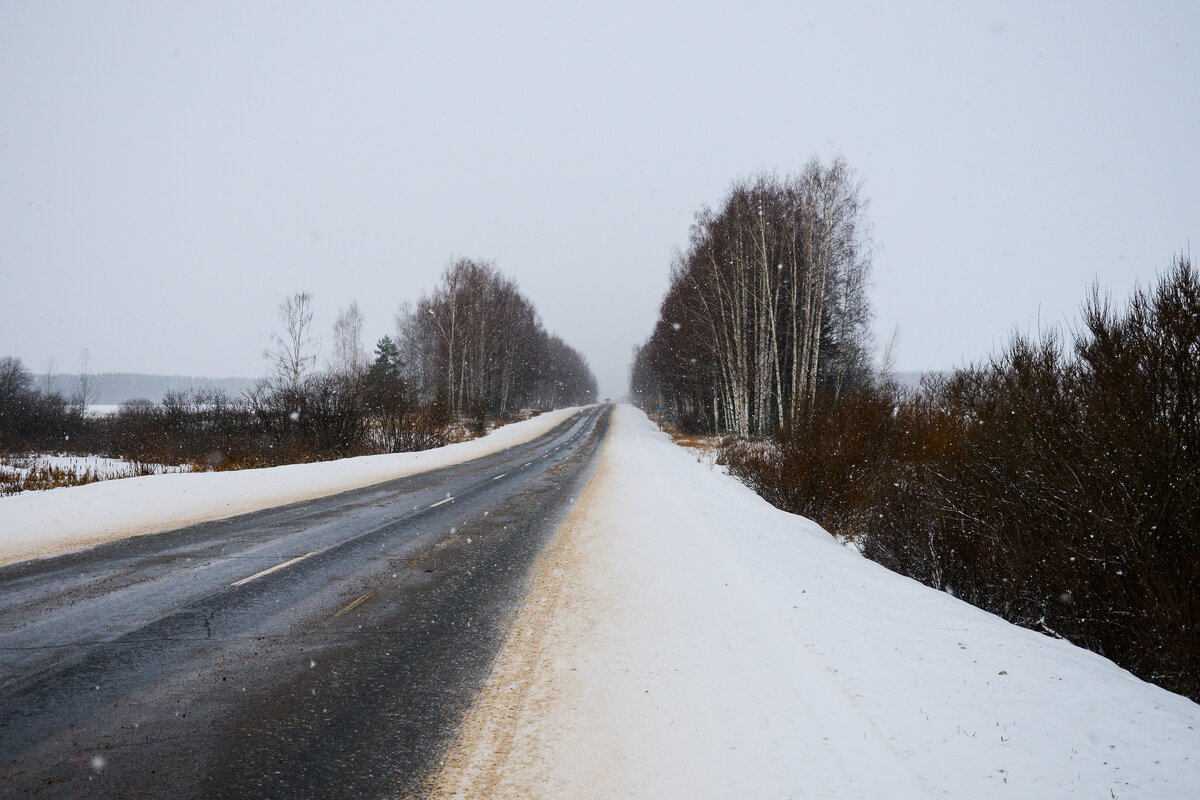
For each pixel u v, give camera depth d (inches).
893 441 422.0
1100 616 195.9
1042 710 128.9
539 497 499.5
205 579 245.1
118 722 130.0
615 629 192.4
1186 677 164.1
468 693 147.6
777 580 241.3
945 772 107.3
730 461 719.7
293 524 370.3
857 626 186.2
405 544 319.9
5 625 188.2
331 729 129.6
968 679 146.0
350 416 951.0
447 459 864.3
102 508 407.5
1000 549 239.8
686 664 163.9
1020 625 225.5
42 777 108.6
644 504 460.1
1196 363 179.0
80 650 169.3
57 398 1393.9
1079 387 217.8
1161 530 177.2
